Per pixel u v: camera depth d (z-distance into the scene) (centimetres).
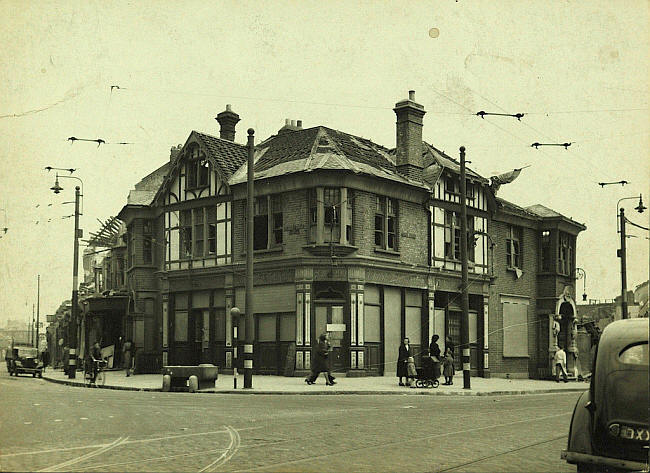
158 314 3403
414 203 2969
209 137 3162
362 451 938
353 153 2884
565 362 3203
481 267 3281
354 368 2627
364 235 2722
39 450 923
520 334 3481
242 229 2936
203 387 2122
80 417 1320
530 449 979
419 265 2928
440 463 856
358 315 2653
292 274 2705
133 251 3528
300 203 2727
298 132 3011
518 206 3678
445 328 3073
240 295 2914
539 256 3656
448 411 1507
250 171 2244
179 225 3212
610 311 3531
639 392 731
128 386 2342
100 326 4044
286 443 997
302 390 2045
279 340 2739
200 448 945
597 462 738
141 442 995
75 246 3058
